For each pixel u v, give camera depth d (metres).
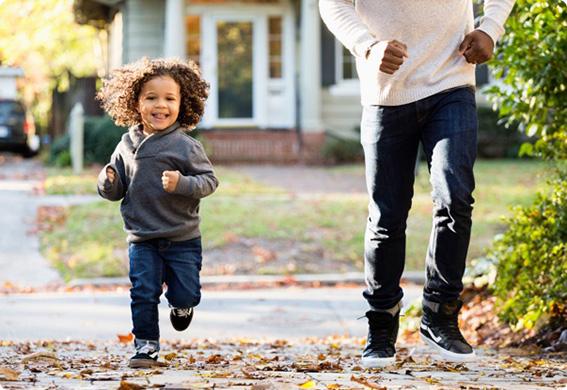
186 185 4.41
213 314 8.48
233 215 13.11
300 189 16.03
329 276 10.80
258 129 22.06
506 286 6.54
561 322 6.24
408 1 4.27
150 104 4.58
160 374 4.05
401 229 4.46
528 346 6.10
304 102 21.30
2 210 14.08
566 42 5.80
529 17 5.80
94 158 19.84
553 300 6.03
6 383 3.71
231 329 7.89
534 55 5.93
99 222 12.98
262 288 10.40
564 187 6.28
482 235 12.04
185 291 4.55
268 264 11.22
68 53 27.78
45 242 12.13
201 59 22.12
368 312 4.55
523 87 6.19
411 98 4.29
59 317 8.20
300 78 21.73
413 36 4.29
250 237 12.11
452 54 4.31
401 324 7.35
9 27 15.23
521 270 6.43
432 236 4.37
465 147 4.20
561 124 6.20
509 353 5.87
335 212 13.49
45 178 17.69
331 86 21.98
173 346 6.50
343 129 22.00
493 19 4.25
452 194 4.18
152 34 22.06
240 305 8.89
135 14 21.98
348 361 5.15
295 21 22.19
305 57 21.25
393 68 4.04
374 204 4.44
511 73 6.10
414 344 6.73
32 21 15.45
